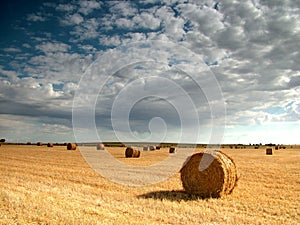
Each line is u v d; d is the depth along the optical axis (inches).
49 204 397.4
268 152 1695.4
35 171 791.1
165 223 339.3
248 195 512.1
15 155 1381.6
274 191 541.0
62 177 684.7
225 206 434.9
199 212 392.2
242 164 1020.5
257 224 346.3
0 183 577.6
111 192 517.0
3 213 353.4
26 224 315.6
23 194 458.3
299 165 981.8
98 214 362.6
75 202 427.5
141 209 401.1
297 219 369.1
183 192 544.1
